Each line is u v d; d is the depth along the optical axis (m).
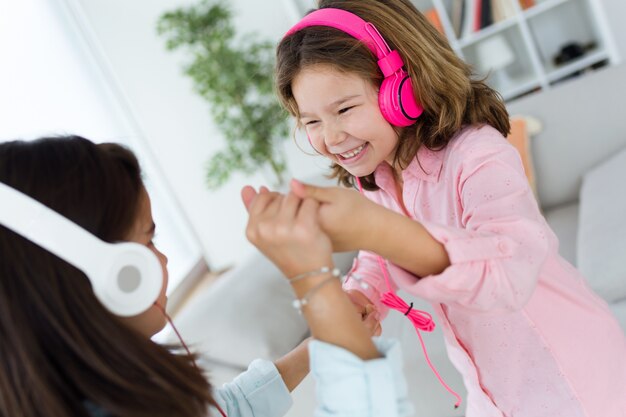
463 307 0.58
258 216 0.50
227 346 1.52
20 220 0.45
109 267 0.46
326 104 0.78
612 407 0.82
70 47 3.36
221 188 4.01
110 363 0.48
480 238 0.57
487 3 3.30
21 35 2.93
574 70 3.27
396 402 0.49
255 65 3.54
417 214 0.91
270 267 1.83
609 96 1.97
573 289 0.82
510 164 0.70
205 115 3.88
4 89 2.69
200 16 3.40
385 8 0.80
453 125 0.81
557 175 2.04
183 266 3.95
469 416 1.02
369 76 0.77
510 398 0.86
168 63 3.78
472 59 3.52
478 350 0.86
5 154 0.49
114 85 3.71
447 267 0.56
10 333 0.46
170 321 0.58
